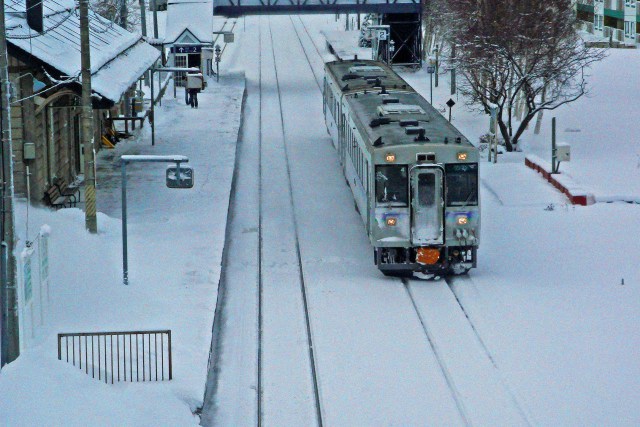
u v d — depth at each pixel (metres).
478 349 38.22
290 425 32.59
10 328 34.34
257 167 74.31
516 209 59.94
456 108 96.94
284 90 114.88
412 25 125.56
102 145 77.25
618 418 32.16
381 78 70.06
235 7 121.44
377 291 45.69
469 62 84.56
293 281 47.75
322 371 36.47
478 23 80.88
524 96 84.38
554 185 64.94
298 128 90.94
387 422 32.28
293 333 40.75
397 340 39.44
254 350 38.94
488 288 45.56
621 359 36.97
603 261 49.50
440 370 36.34
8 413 29.50
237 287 46.75
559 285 45.84
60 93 53.81
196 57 114.69
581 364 36.56
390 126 50.84
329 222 58.56
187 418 30.83
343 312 42.84
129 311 40.88
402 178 46.53
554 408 32.94
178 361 35.69
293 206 62.47
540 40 77.06
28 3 55.16
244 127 91.75
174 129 86.00
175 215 57.19
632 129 85.56
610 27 151.12
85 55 49.22
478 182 46.50
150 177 67.19
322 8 121.00
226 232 56.28
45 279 39.28
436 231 46.50
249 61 140.62
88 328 38.69
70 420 29.30
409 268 46.94
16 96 53.03
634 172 68.25
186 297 42.91
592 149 78.06
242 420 33.03
